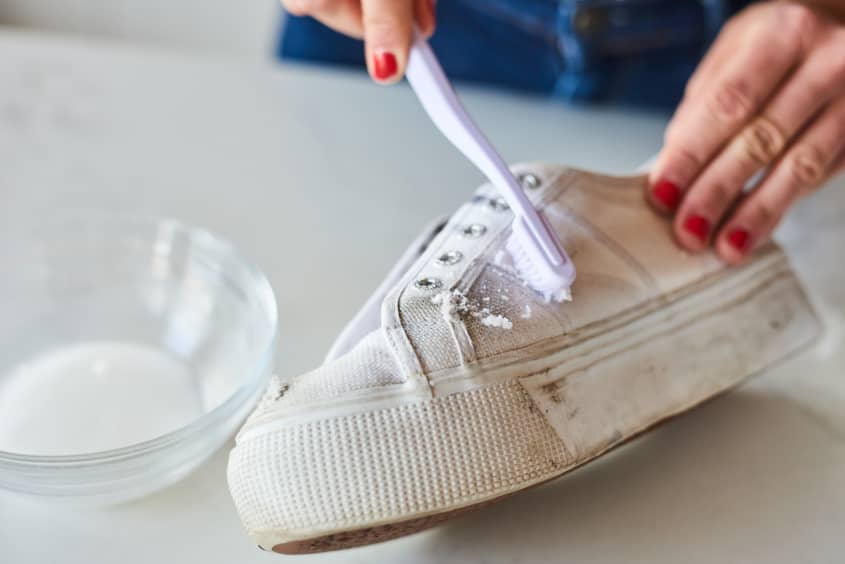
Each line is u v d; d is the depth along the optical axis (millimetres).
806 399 742
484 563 626
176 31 1542
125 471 613
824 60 720
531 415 598
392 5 632
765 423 721
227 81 1016
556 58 1036
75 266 773
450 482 573
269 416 578
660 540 646
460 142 637
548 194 676
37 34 1054
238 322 729
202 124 958
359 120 988
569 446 605
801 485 683
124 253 775
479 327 609
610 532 646
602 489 670
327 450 567
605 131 1005
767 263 724
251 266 723
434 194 906
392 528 579
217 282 747
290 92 1012
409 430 574
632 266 669
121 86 992
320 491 562
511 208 640
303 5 677
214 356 725
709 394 671
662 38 1007
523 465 588
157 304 761
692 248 693
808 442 710
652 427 656
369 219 868
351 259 824
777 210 714
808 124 732
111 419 665
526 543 638
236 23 1543
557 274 619
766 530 656
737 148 706
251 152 930
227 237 830
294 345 742
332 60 1091
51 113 944
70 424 659
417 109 1014
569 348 624
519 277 635
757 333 701
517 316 619
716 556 641
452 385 588
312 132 964
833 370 766
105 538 630
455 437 578
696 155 707
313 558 625
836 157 772
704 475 684
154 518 641
